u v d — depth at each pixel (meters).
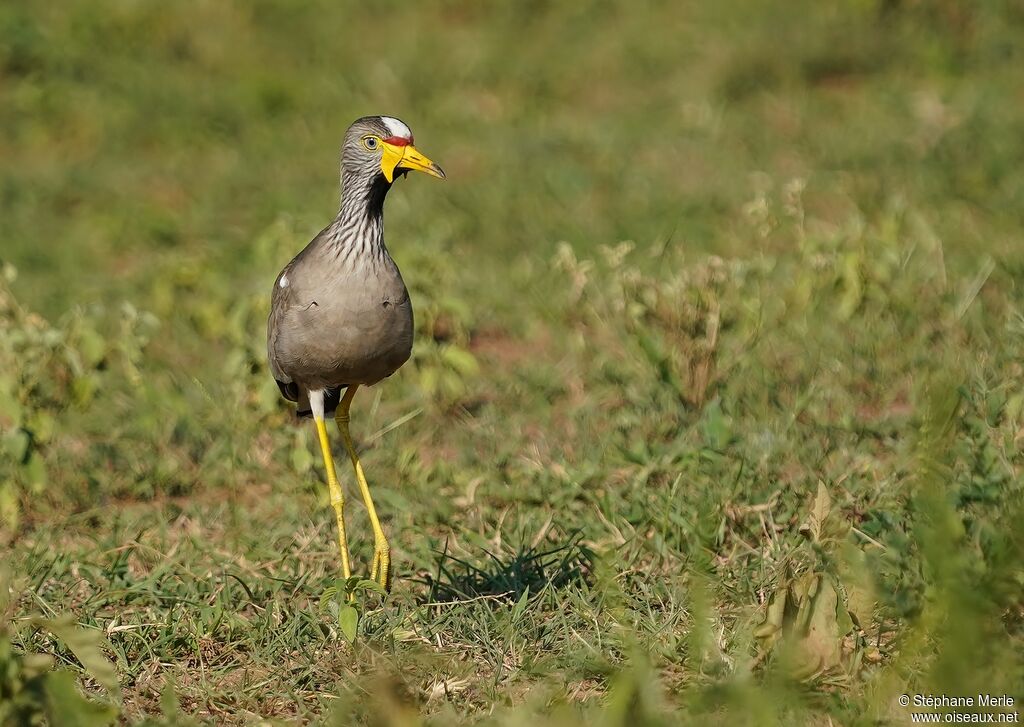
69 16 28.84
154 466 13.89
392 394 15.58
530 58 27.28
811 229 19.19
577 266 17.31
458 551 11.64
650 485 12.38
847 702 8.41
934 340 15.19
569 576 10.84
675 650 9.28
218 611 10.17
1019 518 8.04
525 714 8.16
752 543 11.27
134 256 21.23
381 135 10.56
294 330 10.59
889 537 10.32
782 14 27.09
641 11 28.83
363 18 29.81
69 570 11.51
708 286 15.24
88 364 14.85
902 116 23.16
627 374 15.36
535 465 13.02
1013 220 18.84
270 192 22.67
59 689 7.92
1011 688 8.11
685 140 23.27
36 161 25.12
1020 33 25.52
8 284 18.00
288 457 13.89
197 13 29.33
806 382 14.53
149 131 25.75
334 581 10.77
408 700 8.75
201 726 8.74
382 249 10.62
